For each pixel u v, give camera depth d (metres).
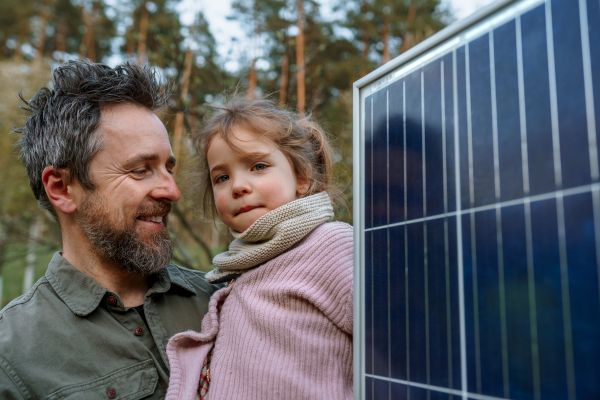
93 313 1.38
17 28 17.47
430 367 0.73
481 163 0.69
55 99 1.50
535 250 0.60
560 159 0.58
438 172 0.77
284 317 1.22
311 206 1.36
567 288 0.56
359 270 0.93
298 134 1.54
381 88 0.93
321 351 1.17
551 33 0.61
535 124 0.62
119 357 1.33
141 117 1.49
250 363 1.19
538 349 0.59
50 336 1.30
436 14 10.03
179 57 3.85
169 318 1.52
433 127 0.79
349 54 10.06
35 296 1.40
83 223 1.45
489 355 0.65
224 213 1.46
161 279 1.55
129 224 1.42
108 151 1.42
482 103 0.70
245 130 1.44
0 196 7.65
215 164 1.48
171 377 1.24
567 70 0.59
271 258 1.36
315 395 1.11
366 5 10.66
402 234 0.83
